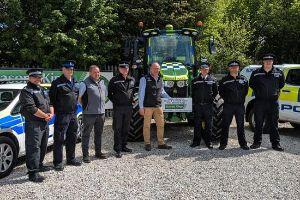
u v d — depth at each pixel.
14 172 6.25
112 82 7.18
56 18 15.84
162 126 7.66
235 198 4.86
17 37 16.28
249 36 22.84
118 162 6.66
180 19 18.30
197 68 9.27
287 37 25.45
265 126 9.09
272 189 5.17
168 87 8.16
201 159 6.77
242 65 20.86
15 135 6.25
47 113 5.91
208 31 20.14
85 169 6.25
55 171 6.14
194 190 5.16
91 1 16.47
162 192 5.09
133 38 9.44
